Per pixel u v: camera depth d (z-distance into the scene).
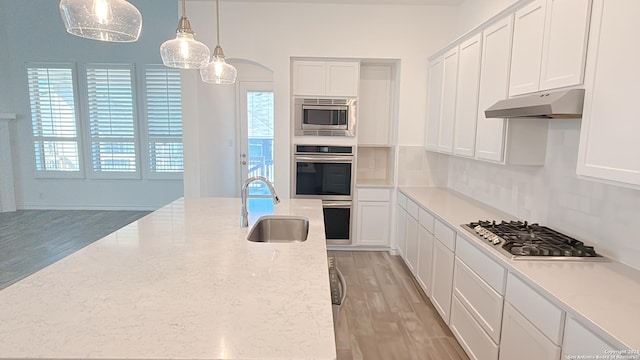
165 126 6.21
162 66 6.07
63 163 6.29
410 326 2.80
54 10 5.94
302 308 1.20
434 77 3.87
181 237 2.01
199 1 4.15
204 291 1.32
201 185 4.54
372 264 4.12
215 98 5.16
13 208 6.29
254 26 4.18
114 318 1.12
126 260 1.63
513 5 2.25
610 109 1.50
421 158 4.32
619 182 1.46
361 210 4.43
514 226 2.40
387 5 4.16
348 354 2.44
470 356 2.25
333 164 4.36
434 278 2.94
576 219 2.13
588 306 1.33
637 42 1.36
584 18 1.65
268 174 6.37
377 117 4.65
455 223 2.56
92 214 6.13
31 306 1.19
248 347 0.98
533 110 1.85
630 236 1.75
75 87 6.08
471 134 2.89
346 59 4.24
